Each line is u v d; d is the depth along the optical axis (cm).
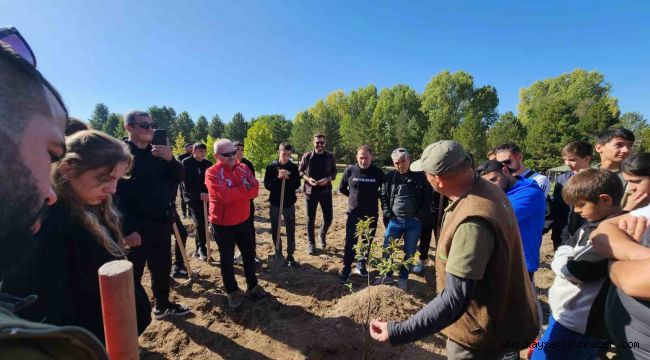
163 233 333
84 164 143
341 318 344
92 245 151
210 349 309
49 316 135
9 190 52
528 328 177
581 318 191
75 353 60
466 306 152
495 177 312
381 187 468
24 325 49
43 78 65
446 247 168
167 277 347
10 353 47
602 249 145
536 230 290
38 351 52
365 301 363
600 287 184
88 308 152
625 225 152
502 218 156
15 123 53
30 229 59
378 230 715
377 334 169
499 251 154
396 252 274
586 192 185
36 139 57
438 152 171
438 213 495
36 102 58
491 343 172
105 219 182
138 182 304
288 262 514
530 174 406
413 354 304
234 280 368
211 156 2600
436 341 325
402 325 162
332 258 552
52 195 79
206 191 529
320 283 441
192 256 543
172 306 356
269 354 302
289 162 521
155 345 313
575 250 191
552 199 424
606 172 186
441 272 184
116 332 95
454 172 168
